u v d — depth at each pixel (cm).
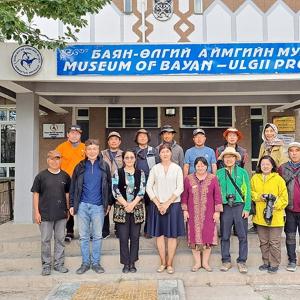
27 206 847
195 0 1157
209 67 749
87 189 622
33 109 854
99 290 570
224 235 631
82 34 1130
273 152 693
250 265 664
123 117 1229
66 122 1216
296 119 1221
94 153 621
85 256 629
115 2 1145
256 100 1045
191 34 1151
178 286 584
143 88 871
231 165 627
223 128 1236
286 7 1159
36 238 722
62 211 627
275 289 600
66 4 576
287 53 748
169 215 623
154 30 1148
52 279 619
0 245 697
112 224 843
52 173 626
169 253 629
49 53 750
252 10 1157
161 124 1230
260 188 624
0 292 604
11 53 743
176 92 877
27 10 589
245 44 747
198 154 682
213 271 633
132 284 597
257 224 631
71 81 773
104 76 754
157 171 625
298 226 630
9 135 1251
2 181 1073
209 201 623
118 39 1140
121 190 621
